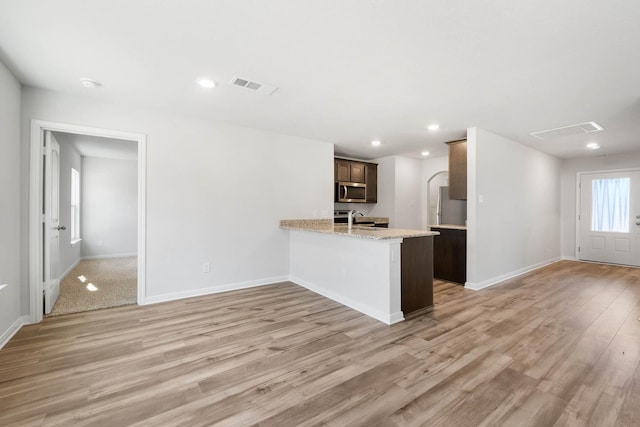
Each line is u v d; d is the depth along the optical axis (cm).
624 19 176
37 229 289
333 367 212
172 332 271
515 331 274
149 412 166
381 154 617
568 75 251
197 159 377
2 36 200
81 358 224
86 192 670
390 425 156
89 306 338
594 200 621
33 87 284
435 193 711
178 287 368
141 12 175
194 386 190
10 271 258
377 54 221
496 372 206
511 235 488
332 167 506
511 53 217
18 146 273
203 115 366
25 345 243
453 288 421
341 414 164
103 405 171
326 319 304
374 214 675
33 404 171
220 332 271
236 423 158
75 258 593
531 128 413
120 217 707
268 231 439
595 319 304
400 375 202
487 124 396
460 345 246
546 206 596
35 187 287
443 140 485
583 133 437
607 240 606
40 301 294
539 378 198
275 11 174
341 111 347
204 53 222
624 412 166
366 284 322
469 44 206
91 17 180
